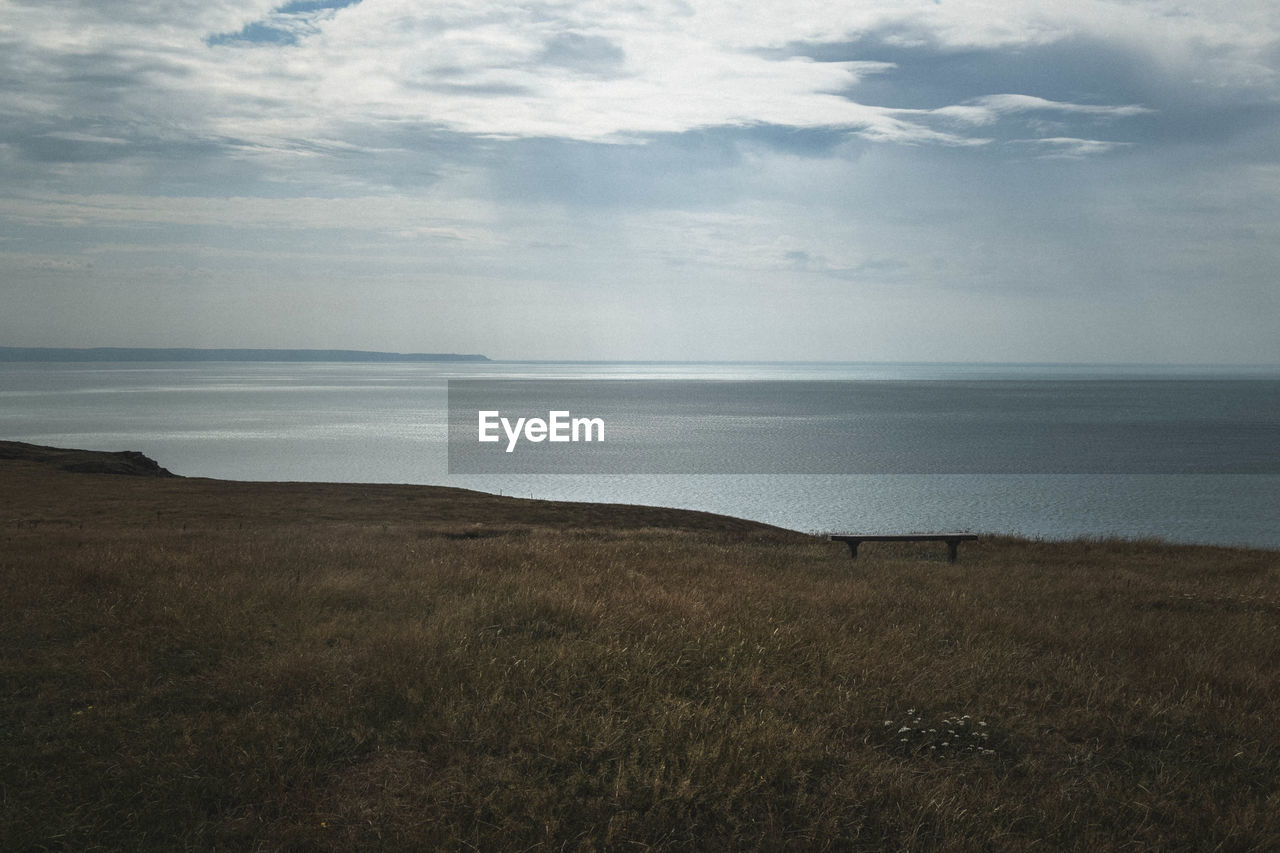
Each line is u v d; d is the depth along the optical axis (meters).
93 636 8.52
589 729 6.40
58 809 5.32
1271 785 6.17
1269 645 10.09
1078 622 11.24
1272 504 69.94
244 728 6.38
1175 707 7.50
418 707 6.82
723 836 5.30
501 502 43.94
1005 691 7.92
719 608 10.58
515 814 5.37
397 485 50.03
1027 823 5.61
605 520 39.44
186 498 39.84
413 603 10.22
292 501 40.53
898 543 24.16
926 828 5.46
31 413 191.50
